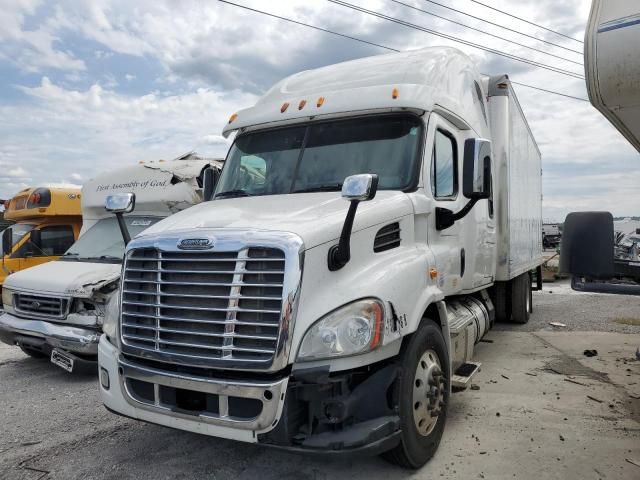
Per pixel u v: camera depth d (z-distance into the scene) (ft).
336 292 11.16
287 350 10.27
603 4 9.69
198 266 11.25
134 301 12.17
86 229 30.01
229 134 18.66
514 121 25.23
